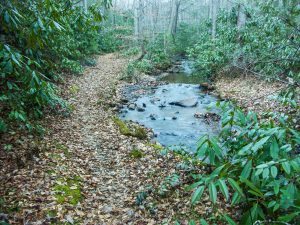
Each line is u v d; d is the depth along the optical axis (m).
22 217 3.13
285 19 5.47
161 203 3.75
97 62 17.70
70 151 5.21
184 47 24.42
